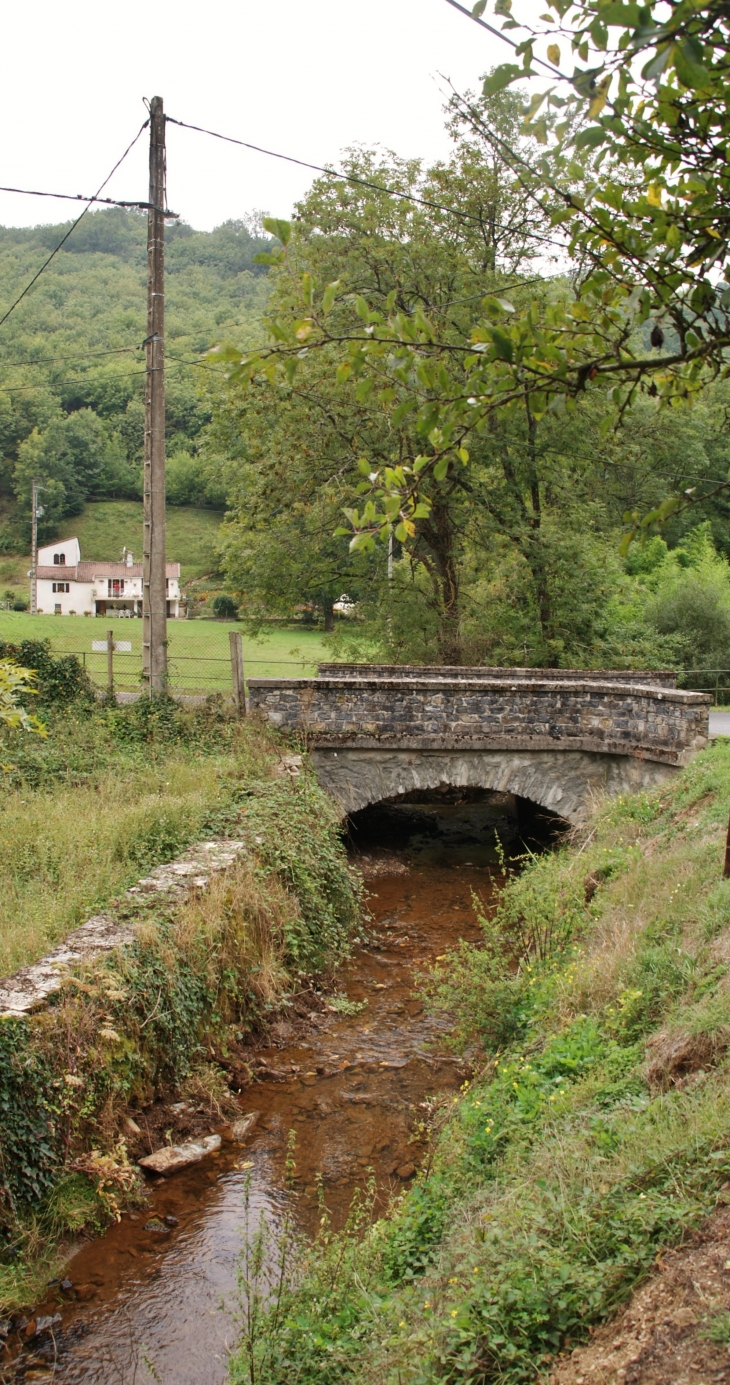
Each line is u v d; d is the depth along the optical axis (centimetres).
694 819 1109
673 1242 425
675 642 2803
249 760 1432
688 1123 515
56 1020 700
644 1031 686
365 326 319
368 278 2142
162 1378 521
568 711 1593
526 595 2442
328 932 1176
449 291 2144
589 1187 489
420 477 332
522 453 2314
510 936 1138
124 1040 757
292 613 2558
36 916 845
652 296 337
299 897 1167
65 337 7006
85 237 11881
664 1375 349
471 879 1623
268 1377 464
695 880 889
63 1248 630
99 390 8912
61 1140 670
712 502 3800
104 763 1406
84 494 8531
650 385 362
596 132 290
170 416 8719
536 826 1909
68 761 1391
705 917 784
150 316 1545
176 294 8556
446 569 2523
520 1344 409
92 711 1593
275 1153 758
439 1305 462
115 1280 603
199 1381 518
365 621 2600
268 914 1049
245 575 2441
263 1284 588
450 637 2494
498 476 2386
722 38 275
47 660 1650
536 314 329
